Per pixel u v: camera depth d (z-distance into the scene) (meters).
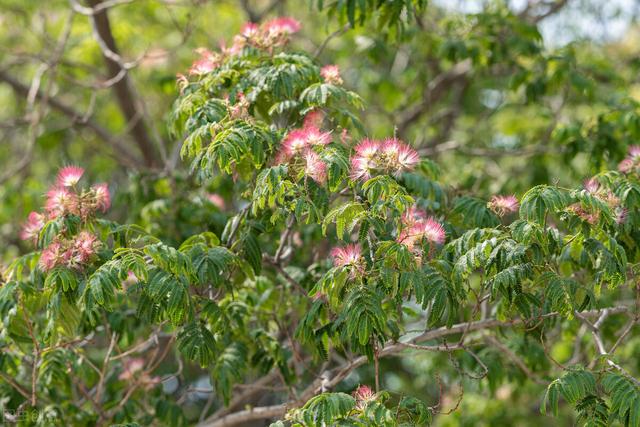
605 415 3.82
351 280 3.76
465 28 7.34
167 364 8.55
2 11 10.07
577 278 4.88
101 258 4.16
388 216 4.07
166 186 6.68
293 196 4.00
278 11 9.96
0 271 4.61
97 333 6.37
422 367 8.45
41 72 7.98
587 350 6.21
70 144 10.13
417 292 3.59
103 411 5.40
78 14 9.37
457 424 8.04
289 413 3.70
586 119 7.50
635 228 4.36
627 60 8.94
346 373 4.70
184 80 4.70
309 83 4.59
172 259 3.86
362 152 3.91
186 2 9.04
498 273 3.67
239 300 5.29
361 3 4.99
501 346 5.62
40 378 5.40
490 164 8.71
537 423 8.45
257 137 4.04
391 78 8.52
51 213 4.34
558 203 3.67
